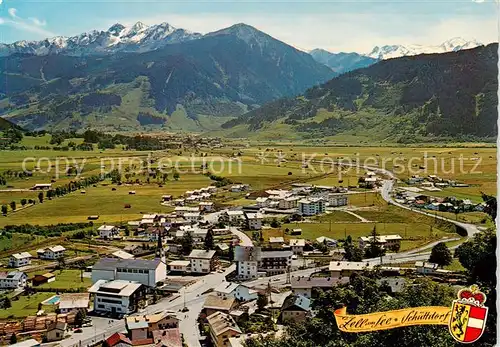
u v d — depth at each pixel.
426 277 161.00
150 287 185.12
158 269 188.88
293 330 117.38
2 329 148.38
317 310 134.25
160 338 138.50
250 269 198.38
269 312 156.50
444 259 183.75
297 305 147.50
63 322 145.88
